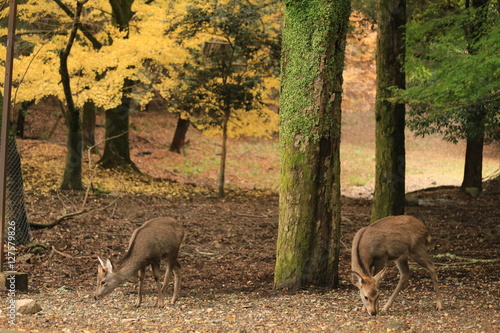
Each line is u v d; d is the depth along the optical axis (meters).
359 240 7.16
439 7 15.38
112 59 16.36
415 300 7.49
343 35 8.28
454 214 15.88
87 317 6.53
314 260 8.33
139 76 17.69
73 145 16.89
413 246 7.16
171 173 25.73
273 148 33.38
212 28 18.45
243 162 29.95
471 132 15.24
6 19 16.27
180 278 7.69
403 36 12.38
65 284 8.59
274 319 6.54
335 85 8.25
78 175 17.03
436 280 7.11
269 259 10.94
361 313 6.80
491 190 20.34
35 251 10.16
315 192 8.28
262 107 19.73
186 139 32.44
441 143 35.44
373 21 17.08
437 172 28.89
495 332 5.91
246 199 19.14
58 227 12.08
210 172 27.08
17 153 10.34
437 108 10.99
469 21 12.20
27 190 16.23
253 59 18.53
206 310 7.09
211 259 10.95
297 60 8.23
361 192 24.62
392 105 12.40
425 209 16.81
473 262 10.01
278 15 20.25
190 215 15.50
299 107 8.23
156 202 16.97
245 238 12.89
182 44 18.45
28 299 6.88
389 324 6.14
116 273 7.04
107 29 16.94
